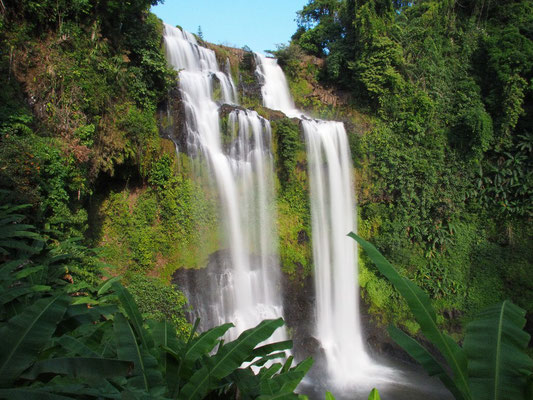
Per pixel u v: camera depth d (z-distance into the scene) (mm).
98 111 12492
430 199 21297
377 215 20812
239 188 16953
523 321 3242
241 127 17172
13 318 3396
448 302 19906
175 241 14852
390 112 22094
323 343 17906
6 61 10672
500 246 20812
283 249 17797
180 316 13320
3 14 11086
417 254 21094
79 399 3098
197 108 17688
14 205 8344
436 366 3312
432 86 22625
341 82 24656
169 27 20016
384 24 23234
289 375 4254
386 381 15789
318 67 25969
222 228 16047
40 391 2797
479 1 24672
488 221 21406
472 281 20312
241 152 17188
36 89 11047
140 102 15125
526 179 20688
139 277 13445
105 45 13562
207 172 16000
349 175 20297
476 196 21891
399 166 21016
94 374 3340
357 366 17359
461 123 21781
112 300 8445
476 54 23625
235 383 4113
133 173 14562
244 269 16531
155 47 16219
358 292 19688
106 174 14125
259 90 22875
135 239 14117
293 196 18391
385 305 19078
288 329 17062
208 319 14883
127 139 13516
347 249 19828
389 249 20531
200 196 15609
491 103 22062
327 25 28469
